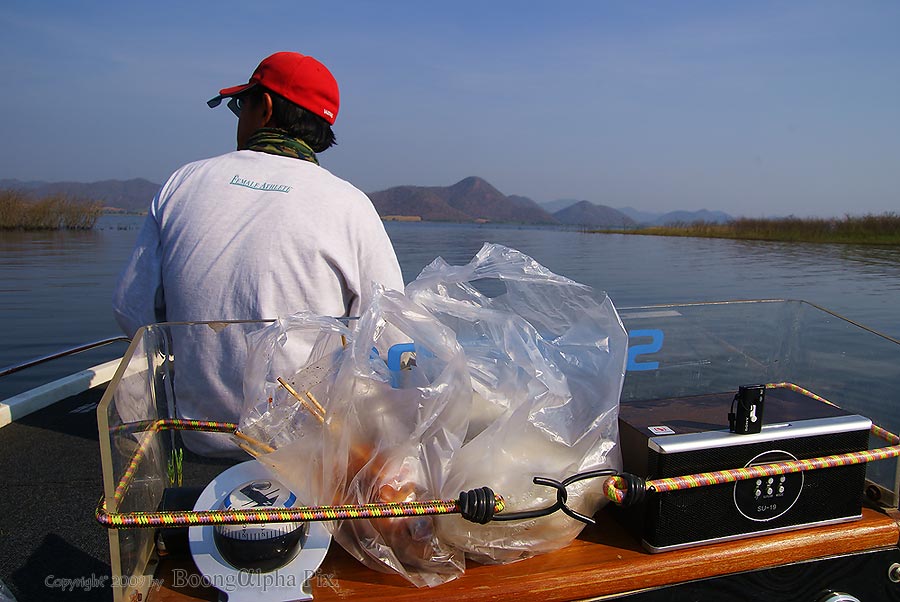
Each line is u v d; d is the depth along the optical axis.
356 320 1.28
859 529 1.16
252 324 1.27
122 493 0.94
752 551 1.11
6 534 1.54
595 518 1.21
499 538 1.04
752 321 1.56
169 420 1.25
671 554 1.09
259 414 1.12
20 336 8.39
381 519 0.99
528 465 1.05
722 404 1.30
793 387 1.46
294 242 1.43
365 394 1.03
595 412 1.15
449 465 1.03
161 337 1.23
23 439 2.11
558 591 1.02
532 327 1.22
